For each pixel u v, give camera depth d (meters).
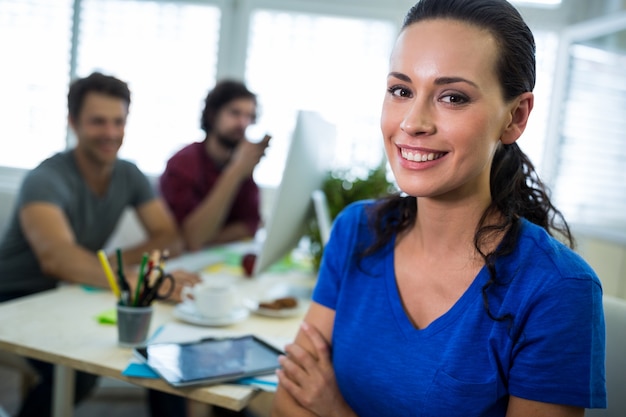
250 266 1.74
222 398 0.90
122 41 3.03
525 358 0.75
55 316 1.23
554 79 2.85
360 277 0.94
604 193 2.57
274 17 3.06
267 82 3.07
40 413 1.48
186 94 3.05
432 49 0.74
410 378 0.81
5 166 3.01
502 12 0.74
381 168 1.77
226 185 2.21
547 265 0.77
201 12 3.04
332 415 0.90
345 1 3.02
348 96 3.05
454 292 0.84
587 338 0.73
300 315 1.40
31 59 3.00
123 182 1.98
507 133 0.80
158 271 1.14
